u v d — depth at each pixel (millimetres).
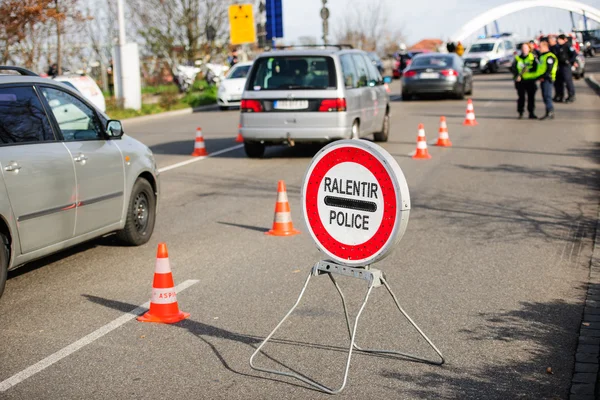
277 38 33750
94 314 6484
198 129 17000
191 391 4902
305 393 4852
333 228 5059
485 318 6242
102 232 8102
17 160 6723
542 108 25953
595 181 12562
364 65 17016
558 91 28047
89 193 7703
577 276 7418
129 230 8633
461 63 31953
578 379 5000
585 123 21094
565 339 5754
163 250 6305
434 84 30516
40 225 6984
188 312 6488
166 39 38594
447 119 23531
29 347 5727
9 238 6648
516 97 31500
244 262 8102
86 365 5363
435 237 9047
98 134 8141
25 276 7676
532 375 5105
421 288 7082
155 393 4879
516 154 15719
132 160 8586
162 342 5797
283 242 8984
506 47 52969
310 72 15078
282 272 7688
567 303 6609
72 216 7445
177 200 11742
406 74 31094
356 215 4938
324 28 34594
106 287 7281
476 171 13750
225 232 9555
